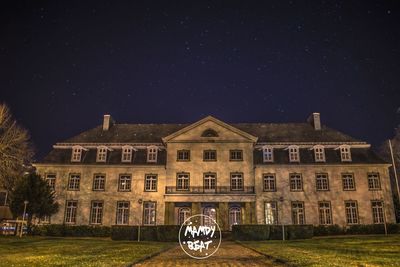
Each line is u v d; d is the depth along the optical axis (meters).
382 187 40.03
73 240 29.88
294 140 43.81
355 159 41.28
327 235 37.00
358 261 13.04
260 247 21.47
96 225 39.97
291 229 31.78
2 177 40.81
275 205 40.16
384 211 39.09
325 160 41.31
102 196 41.22
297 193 40.34
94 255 16.45
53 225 38.34
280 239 31.45
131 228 32.28
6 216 40.97
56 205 39.53
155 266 12.92
